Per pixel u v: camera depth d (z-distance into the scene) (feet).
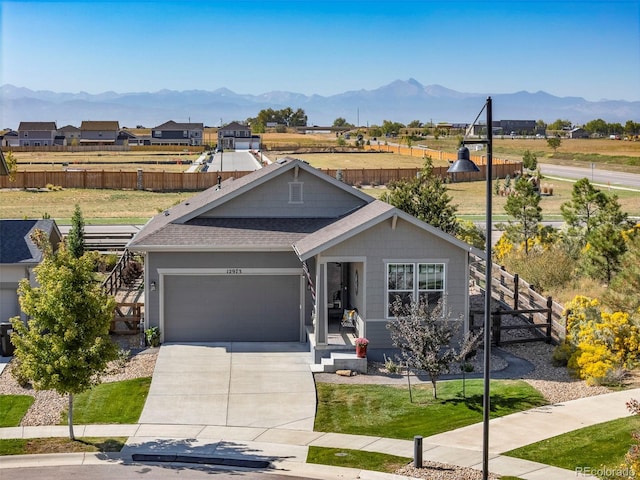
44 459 56.90
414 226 81.56
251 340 90.02
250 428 63.52
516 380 74.18
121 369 78.28
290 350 85.87
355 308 88.28
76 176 273.33
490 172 49.96
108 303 60.49
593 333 76.95
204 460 56.70
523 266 115.55
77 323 59.47
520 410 65.57
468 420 63.72
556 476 52.03
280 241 88.69
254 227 92.43
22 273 89.66
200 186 275.18
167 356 82.99
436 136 648.38
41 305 58.44
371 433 61.93
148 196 253.44
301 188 95.76
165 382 74.54
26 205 225.15
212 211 94.84
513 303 100.89
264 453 58.03
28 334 59.67
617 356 74.79
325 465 55.62
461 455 56.39
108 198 245.86
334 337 84.74
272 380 75.25
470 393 70.49
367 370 77.92
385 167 363.56
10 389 72.84
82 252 127.13
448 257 82.07
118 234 155.94
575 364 75.20
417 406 67.87
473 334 83.46
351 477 53.47
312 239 86.22
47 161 407.44
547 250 120.37
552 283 111.14
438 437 60.29
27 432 62.49
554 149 497.46
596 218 125.90
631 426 60.08
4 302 90.07
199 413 66.85
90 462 56.39
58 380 57.98
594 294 102.47
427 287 82.33
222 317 89.66
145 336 86.94
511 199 130.41
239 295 89.66
